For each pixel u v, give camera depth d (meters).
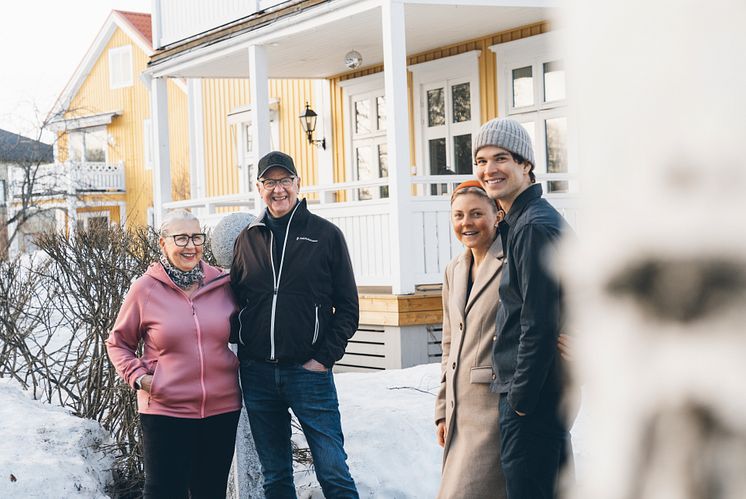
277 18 10.95
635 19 0.37
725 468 0.35
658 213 0.36
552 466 3.19
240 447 4.75
